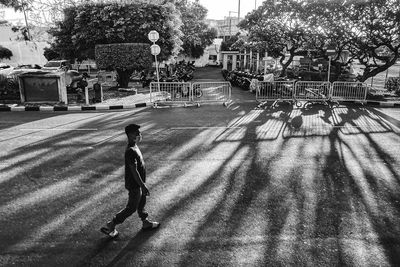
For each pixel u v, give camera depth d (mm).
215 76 35969
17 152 9047
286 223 5539
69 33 22453
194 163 8281
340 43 19891
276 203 6234
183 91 17234
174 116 13836
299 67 29484
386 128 11867
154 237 5148
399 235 5223
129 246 4926
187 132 11180
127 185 5047
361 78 20344
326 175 7562
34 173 7621
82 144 9789
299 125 12234
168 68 28906
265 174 7598
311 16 19703
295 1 19969
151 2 22094
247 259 4613
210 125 12195
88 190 6766
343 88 16625
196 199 6391
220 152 9117
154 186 6965
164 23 21938
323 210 5977
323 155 8914
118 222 5102
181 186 6965
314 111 14922
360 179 7359
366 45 19438
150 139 10344
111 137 10531
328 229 5367
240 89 23469
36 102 16547
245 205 6156
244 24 22969
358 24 18828
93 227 5422
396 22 18062
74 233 5250
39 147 9484
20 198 6422
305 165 8164
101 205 6145
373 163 8344
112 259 4617
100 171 7746
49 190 6762
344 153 9086
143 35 21484
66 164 8180
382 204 6230
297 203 6238
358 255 4715
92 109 15523
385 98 18094
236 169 7891
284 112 14688
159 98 17219
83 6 21578
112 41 21609
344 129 11672
